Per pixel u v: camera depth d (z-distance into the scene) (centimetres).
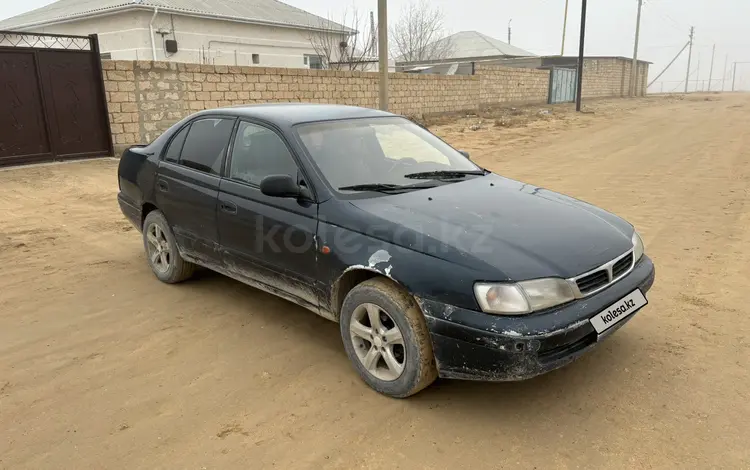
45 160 1124
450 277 301
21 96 1073
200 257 472
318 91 1748
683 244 617
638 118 2431
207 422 315
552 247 321
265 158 416
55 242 652
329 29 2756
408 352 318
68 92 1135
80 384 356
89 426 313
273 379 359
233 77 1466
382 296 325
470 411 323
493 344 288
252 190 412
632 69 5144
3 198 866
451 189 404
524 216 358
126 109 1239
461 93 2598
